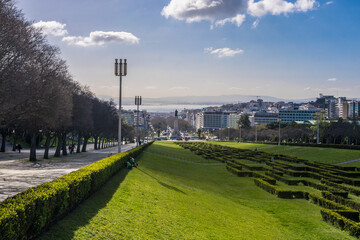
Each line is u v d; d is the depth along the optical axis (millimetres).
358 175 53125
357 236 21547
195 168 61688
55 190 14148
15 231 10648
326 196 33469
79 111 73125
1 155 70875
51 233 12938
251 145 145250
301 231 22703
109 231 14742
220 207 27219
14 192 23578
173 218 19688
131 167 39688
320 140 146375
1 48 33125
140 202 21500
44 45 42750
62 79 50781
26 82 38469
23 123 52938
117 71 47562
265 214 27594
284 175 53406
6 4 34781
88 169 22344
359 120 145250
